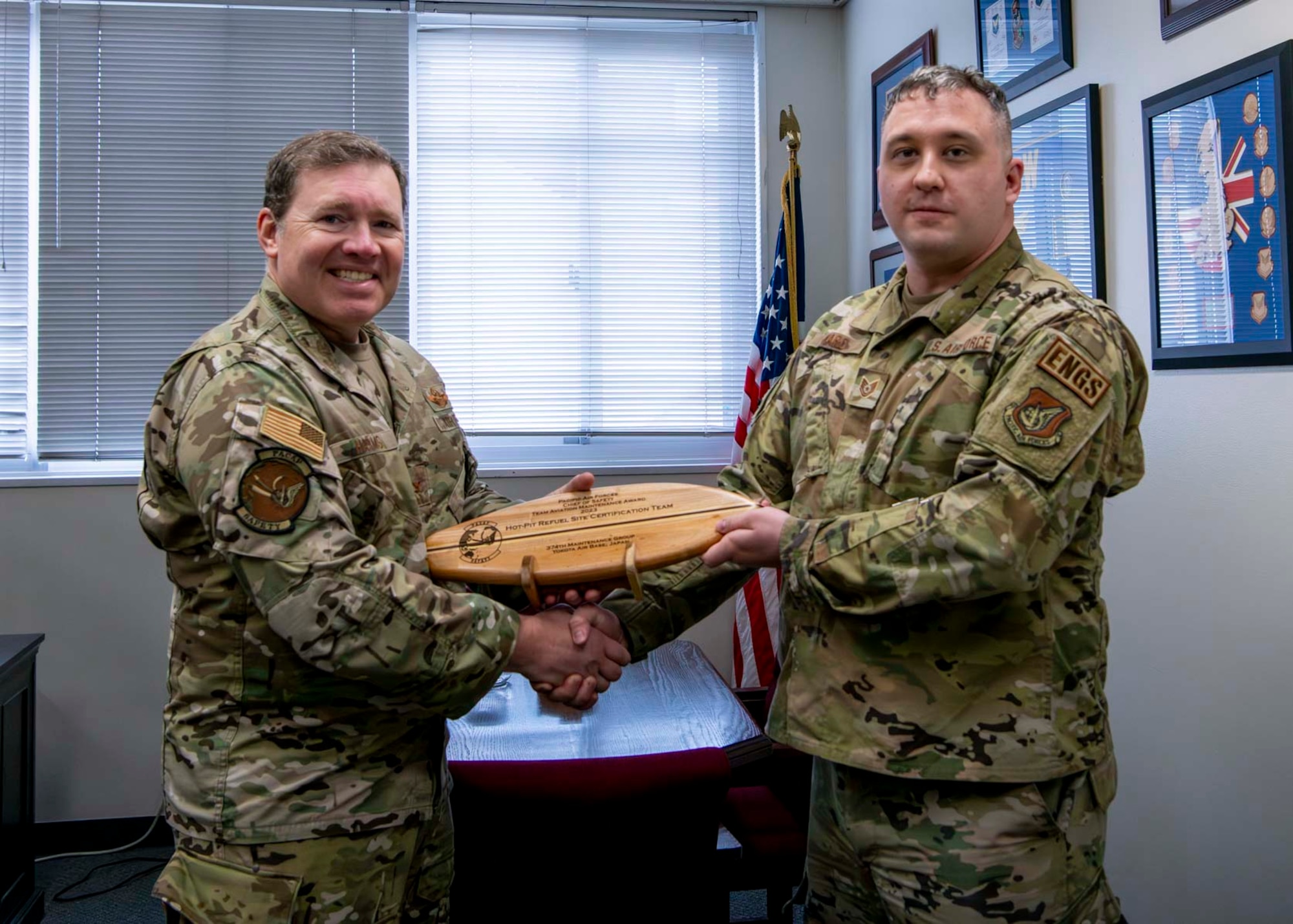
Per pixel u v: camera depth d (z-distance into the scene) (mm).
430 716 1284
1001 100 1322
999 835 1221
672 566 1614
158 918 2652
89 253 3158
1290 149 1591
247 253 3215
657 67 3416
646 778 1604
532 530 1440
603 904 1652
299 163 1312
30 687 2588
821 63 3475
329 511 1204
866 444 1345
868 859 1325
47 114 3133
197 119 3191
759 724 2500
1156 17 1911
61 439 3154
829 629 1349
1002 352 1244
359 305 1335
